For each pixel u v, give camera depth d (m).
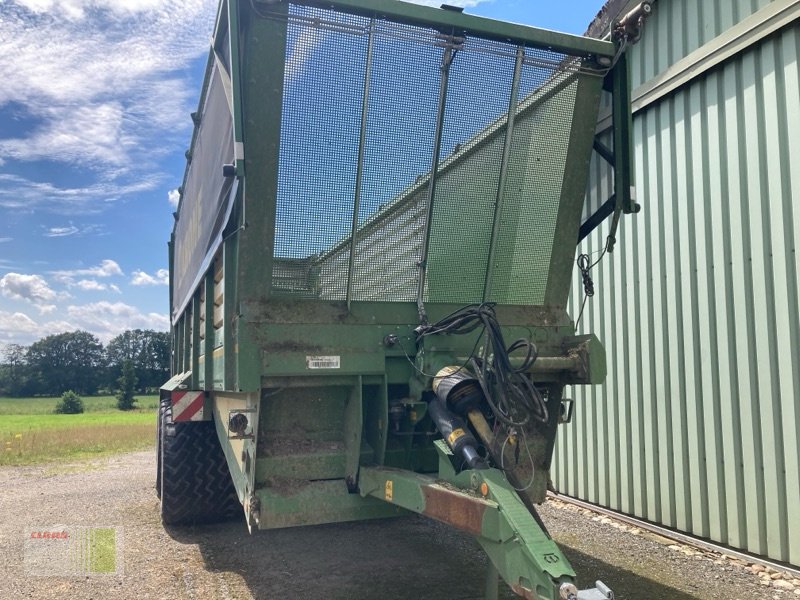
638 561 4.90
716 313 5.25
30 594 4.25
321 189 3.45
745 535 4.95
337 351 3.48
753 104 4.95
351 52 3.36
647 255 5.99
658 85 5.80
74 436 17.69
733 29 5.04
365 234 3.56
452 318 3.34
